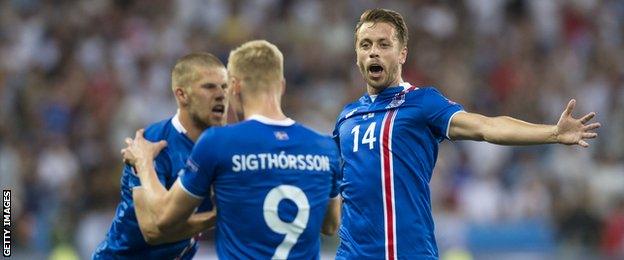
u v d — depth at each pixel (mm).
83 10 62219
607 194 52719
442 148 52594
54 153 51719
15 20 61469
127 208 23562
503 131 20734
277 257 20375
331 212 21922
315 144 20906
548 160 53594
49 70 59062
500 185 52500
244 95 20844
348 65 60188
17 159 50812
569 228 49281
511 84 61125
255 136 20438
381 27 22359
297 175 20562
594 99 60750
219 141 20328
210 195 22000
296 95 57250
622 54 64875
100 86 57312
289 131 20750
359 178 22203
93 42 60250
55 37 60594
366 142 22281
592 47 65000
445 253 46406
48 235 45531
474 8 65750
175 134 23266
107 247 24375
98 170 50625
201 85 22906
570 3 66812
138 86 58000
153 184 22078
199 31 61719
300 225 20531
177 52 59969
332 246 42625
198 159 20406
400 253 21844
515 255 46844
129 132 54375
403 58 22766
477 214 51125
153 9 62500
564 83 61406
